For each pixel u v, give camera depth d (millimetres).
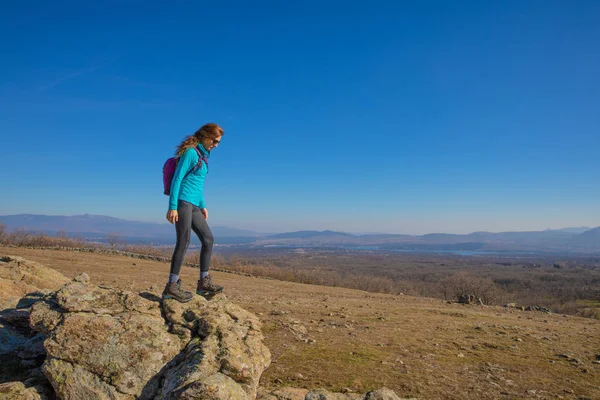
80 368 4430
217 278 23453
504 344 9117
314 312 11727
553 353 8586
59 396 4285
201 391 3846
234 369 4332
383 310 13672
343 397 4562
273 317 10023
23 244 33000
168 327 5051
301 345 7648
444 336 9594
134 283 15797
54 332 4617
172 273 5434
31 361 5375
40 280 9398
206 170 5723
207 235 5879
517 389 6043
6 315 6352
